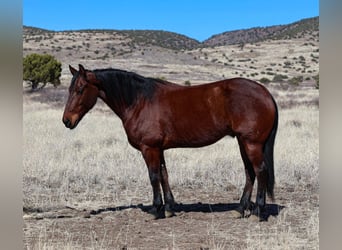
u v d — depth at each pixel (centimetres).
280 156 1119
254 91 642
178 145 685
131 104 682
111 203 785
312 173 954
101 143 1399
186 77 6975
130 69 8031
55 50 10975
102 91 688
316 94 3769
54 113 2306
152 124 673
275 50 12494
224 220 682
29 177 923
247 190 693
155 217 688
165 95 681
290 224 646
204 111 657
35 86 4803
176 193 861
